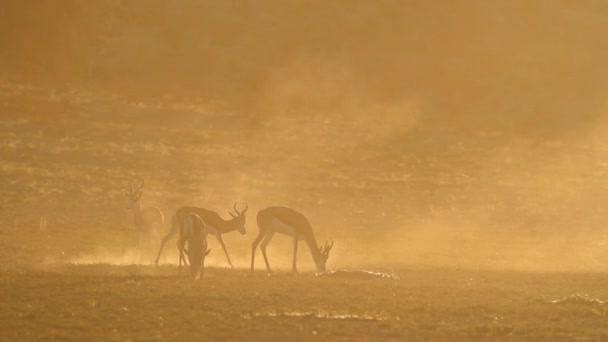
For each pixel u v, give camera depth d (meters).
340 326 59.94
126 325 58.34
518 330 60.03
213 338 55.75
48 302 65.12
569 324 62.94
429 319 63.44
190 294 69.69
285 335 56.91
